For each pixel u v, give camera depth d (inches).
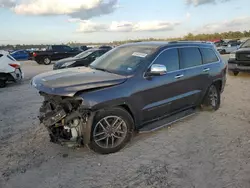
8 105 275.3
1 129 195.8
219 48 1181.7
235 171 126.8
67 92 132.6
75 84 137.9
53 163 140.2
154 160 140.4
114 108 147.2
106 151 148.5
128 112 156.1
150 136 174.4
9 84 442.6
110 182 120.6
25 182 122.6
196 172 127.1
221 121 203.0
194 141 164.9
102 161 140.9
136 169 131.5
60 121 145.6
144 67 164.7
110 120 148.3
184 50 199.0
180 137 171.8
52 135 149.7
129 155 147.3
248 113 223.0
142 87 159.5
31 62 1061.1
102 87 144.3
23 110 251.8
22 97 319.0
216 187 114.2
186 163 136.3
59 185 119.6
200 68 209.2
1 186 119.5
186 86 195.0
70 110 142.5
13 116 231.0
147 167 133.2
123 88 149.8
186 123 199.6
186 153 148.1
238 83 378.3
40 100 297.6
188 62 199.9
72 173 129.6
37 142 168.9
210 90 225.6
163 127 189.5
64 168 134.6
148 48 182.7
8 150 157.4
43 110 161.9
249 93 305.6
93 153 150.8
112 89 145.6
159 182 119.4
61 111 142.8
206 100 223.3
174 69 185.6
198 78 206.1
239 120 204.5
